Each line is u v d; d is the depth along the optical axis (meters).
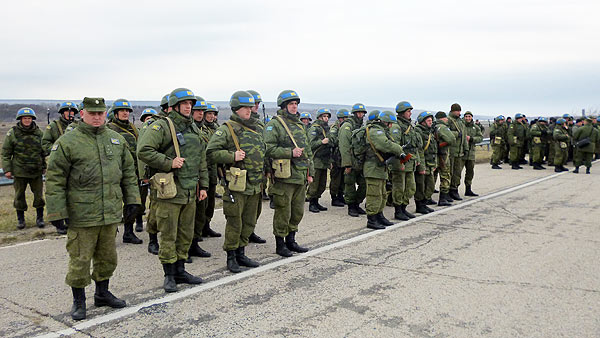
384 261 5.39
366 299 4.17
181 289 4.56
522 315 3.78
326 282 4.67
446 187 9.29
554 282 4.58
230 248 5.12
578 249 5.81
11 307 4.13
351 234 6.88
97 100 3.86
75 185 3.78
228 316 3.84
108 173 3.91
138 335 3.51
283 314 3.86
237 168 5.02
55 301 4.28
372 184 7.13
